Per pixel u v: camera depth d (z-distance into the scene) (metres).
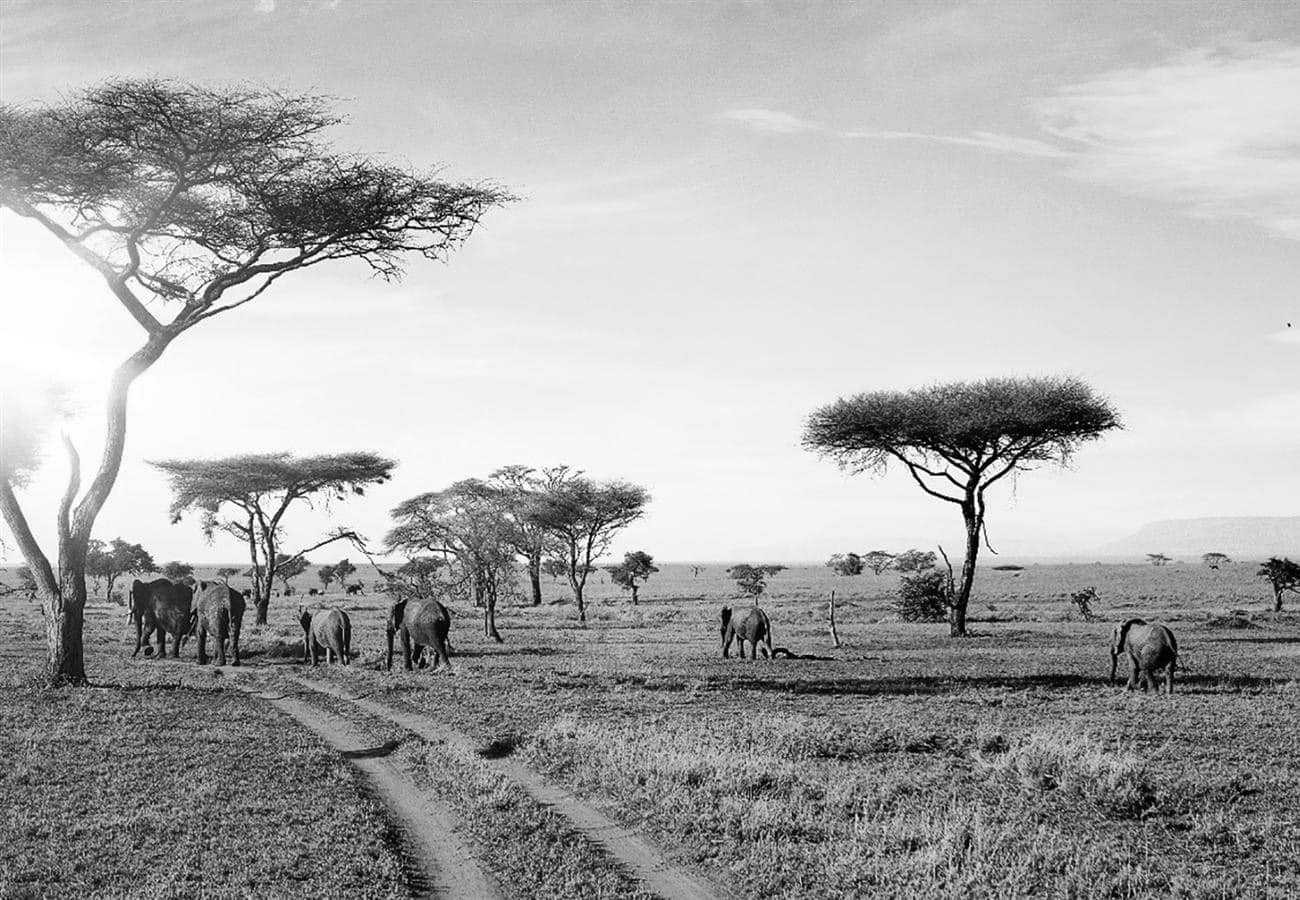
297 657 35.06
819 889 10.35
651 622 58.19
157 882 10.40
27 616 62.38
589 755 16.02
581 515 62.25
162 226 27.12
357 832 12.30
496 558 53.88
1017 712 21.19
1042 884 10.20
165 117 23.66
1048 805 13.02
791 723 18.12
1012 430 46.06
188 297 27.36
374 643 40.44
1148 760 15.78
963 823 11.75
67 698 22.16
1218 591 96.06
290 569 94.06
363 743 18.48
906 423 47.03
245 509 57.06
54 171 23.94
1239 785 14.00
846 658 34.59
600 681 26.20
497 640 44.88
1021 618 58.12
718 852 11.59
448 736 18.73
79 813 12.87
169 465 55.97
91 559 98.06
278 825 12.53
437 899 10.50
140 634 35.81
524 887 10.77
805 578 155.62
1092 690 25.16
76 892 10.15
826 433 49.44
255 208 26.55
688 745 16.05
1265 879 10.29
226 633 32.12
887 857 10.98
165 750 16.58
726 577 174.00
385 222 27.05
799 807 12.78
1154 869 10.69
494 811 13.41
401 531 55.19
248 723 19.48
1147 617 55.31
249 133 24.88
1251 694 24.31
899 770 15.11
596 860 11.48
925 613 56.91
